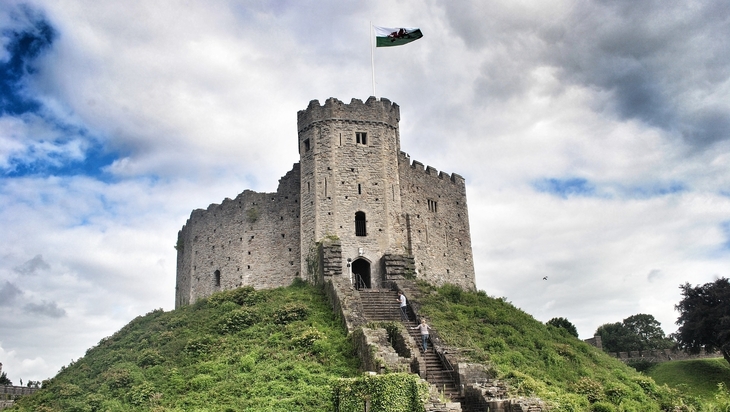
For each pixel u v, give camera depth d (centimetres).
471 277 7181
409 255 5909
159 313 5859
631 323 10294
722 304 6981
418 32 6081
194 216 7112
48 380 4709
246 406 3384
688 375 6850
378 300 5109
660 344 9819
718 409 4088
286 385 3603
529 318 5600
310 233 5866
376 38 6112
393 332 4181
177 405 3578
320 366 3841
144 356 4519
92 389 4234
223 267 6575
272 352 4144
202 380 3841
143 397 3828
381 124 6250
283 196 6475
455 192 7369
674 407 4072
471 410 3388
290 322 4722
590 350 5297
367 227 5891
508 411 3178
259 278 6284
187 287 7088
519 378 3766
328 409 3225
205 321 5141
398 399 2966
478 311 5222
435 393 3077
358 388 3011
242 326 4791
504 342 4631
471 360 3975
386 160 6166
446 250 6906
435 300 5281
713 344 7094
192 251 7025
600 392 3950
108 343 5269
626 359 7831
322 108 6188
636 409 3775
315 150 6072
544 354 4666
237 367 4000
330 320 4678
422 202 6738
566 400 3488
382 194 6025
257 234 6438
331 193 5916
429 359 4025
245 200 6594
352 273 5884
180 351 4547
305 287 5625
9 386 6178
